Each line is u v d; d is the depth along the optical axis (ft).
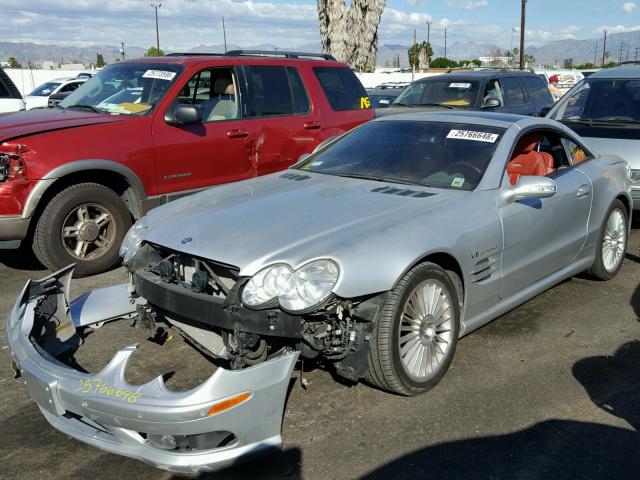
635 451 10.55
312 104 24.36
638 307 16.92
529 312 16.48
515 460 10.27
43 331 11.91
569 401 12.10
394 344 11.20
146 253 12.32
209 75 21.79
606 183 17.83
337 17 99.19
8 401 12.17
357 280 10.55
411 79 103.96
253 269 10.60
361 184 14.28
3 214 17.79
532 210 14.65
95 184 18.97
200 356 13.41
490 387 12.56
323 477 9.84
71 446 10.70
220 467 9.52
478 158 14.57
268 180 15.14
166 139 20.22
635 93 25.45
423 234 11.80
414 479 9.78
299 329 10.38
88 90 22.48
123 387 9.50
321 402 11.94
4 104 34.24
